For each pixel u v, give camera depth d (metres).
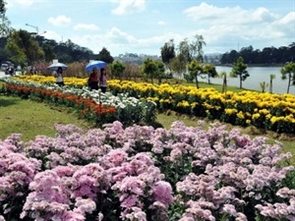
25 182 3.60
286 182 4.84
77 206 3.24
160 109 14.12
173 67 38.41
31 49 57.25
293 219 3.62
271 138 10.09
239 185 4.35
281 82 37.44
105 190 3.63
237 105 11.73
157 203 3.37
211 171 4.76
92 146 5.14
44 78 26.00
